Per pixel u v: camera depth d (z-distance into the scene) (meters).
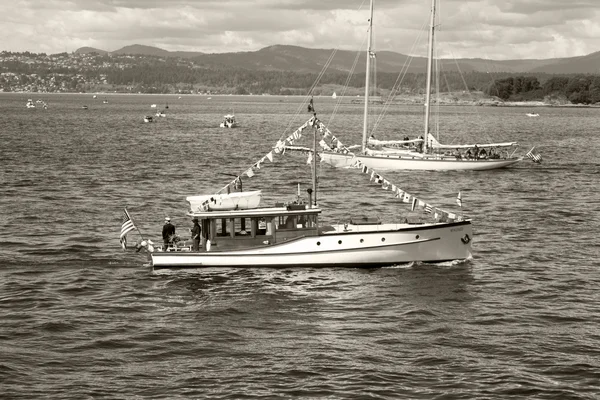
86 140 162.62
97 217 70.31
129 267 52.78
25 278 49.62
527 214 74.81
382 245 52.59
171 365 35.62
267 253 52.22
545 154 144.62
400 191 56.25
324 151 106.12
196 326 40.88
